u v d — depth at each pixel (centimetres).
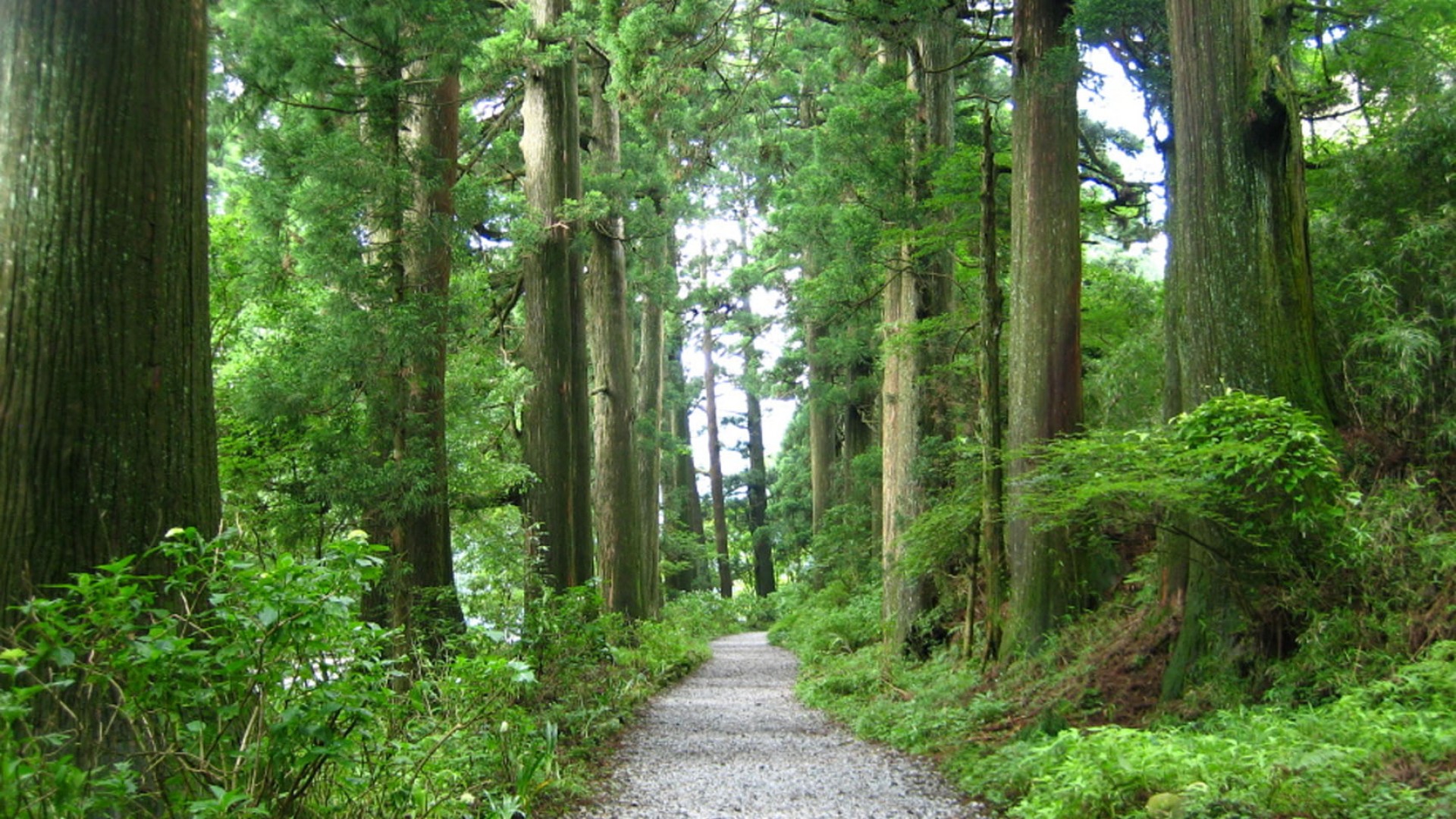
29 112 466
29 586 430
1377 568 712
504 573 1224
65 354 452
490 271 1611
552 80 1505
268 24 957
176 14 505
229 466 1042
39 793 336
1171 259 1086
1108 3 1093
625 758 906
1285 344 805
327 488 979
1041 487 819
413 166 1037
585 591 1093
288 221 1042
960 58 1675
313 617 381
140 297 476
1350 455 798
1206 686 767
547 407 1459
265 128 1017
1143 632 948
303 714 388
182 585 399
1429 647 641
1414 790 467
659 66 1398
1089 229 1583
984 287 1164
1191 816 493
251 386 1004
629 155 2134
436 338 1027
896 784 769
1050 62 1131
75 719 370
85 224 463
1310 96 841
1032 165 1170
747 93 1758
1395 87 1033
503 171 1792
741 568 5272
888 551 1717
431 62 1023
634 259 2480
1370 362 853
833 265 1659
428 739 548
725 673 1889
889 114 1469
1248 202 814
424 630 991
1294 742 561
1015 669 1085
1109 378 1392
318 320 1052
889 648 1598
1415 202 905
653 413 2886
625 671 1462
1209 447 684
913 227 1545
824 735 1064
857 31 1377
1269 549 732
